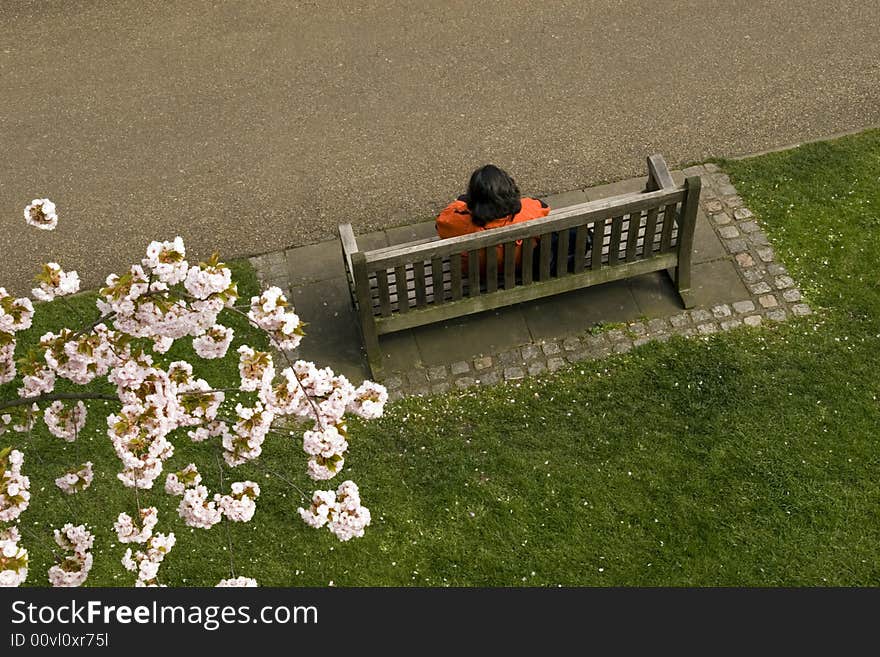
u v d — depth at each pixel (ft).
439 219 19.17
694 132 24.68
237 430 12.61
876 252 21.35
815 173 23.16
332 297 21.48
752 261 21.47
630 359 19.90
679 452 18.45
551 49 27.37
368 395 13.21
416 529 17.85
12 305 12.02
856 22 27.37
